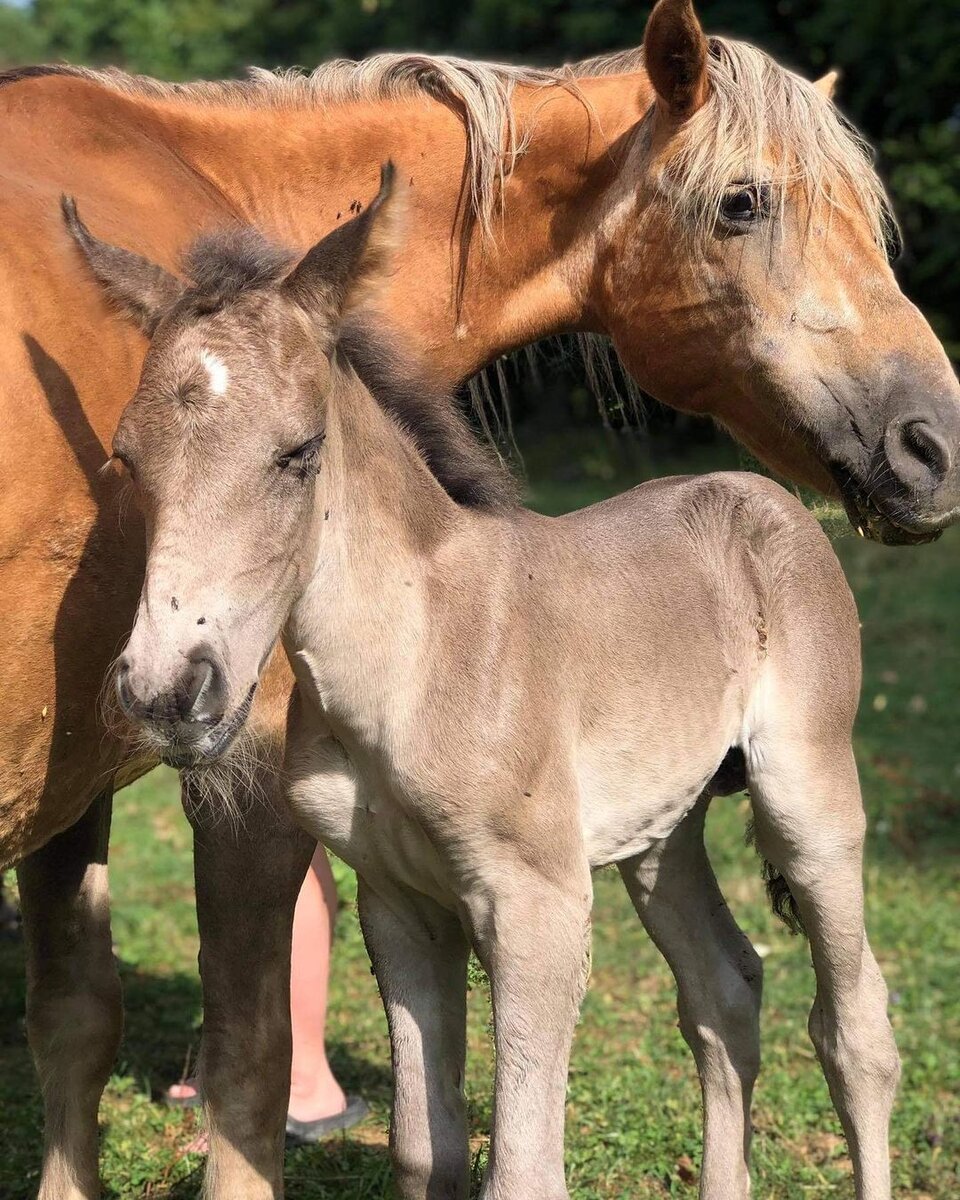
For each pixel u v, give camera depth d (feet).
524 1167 8.87
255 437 8.05
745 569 11.56
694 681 10.81
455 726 9.07
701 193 10.98
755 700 11.41
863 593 39.09
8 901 19.62
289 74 12.33
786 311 11.05
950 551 43.78
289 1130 14.06
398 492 9.16
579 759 10.06
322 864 14.44
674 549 11.19
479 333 12.01
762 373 11.19
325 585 8.86
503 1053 9.07
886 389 10.86
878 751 27.27
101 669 9.53
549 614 9.77
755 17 53.52
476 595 9.36
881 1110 11.32
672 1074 15.34
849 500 11.18
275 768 10.26
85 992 11.27
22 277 9.14
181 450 8.00
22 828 9.70
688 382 11.66
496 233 11.82
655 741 10.46
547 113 11.75
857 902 11.40
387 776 9.16
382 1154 13.65
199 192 10.80
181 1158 13.29
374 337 9.73
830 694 11.46
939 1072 15.38
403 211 8.57
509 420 13.07
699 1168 13.34
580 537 10.66
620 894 21.06
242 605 8.04
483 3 57.16
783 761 11.29
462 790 9.05
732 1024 11.67
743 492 11.82
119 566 9.42
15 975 18.35
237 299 8.36
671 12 10.73
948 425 10.71
